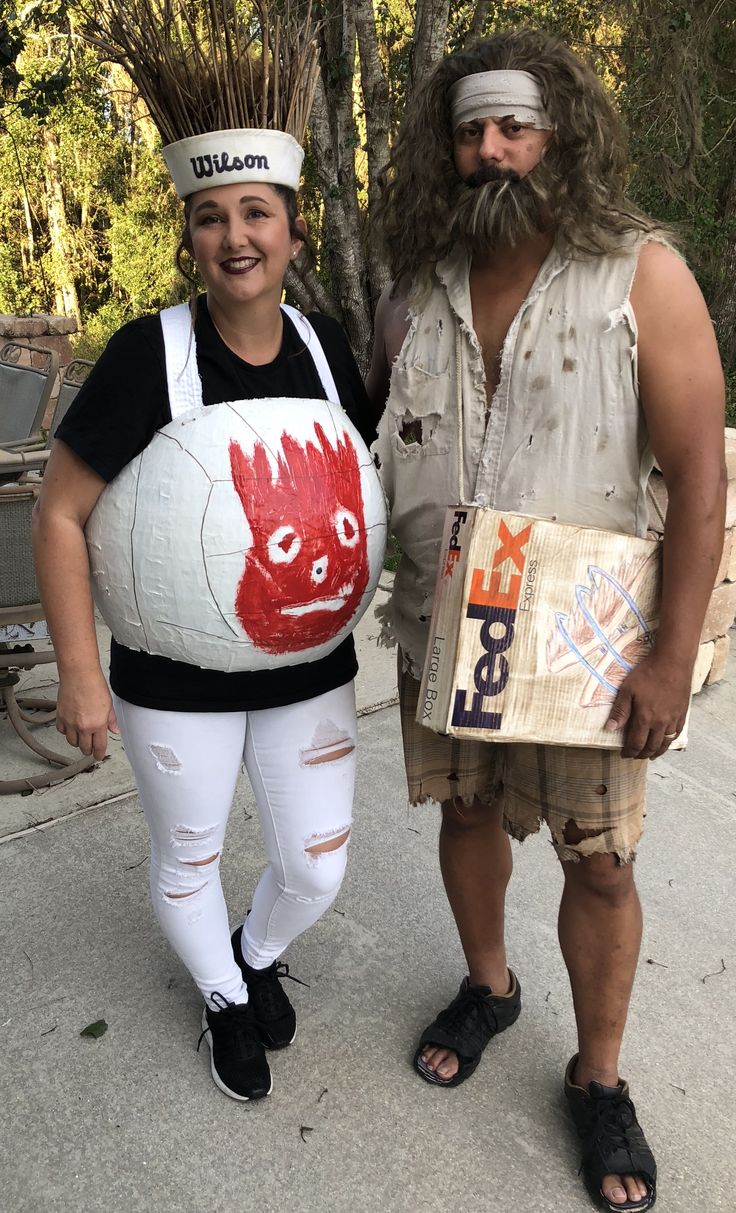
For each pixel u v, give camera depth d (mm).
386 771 3143
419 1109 1917
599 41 8492
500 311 1527
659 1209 1724
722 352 10367
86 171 18656
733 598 3791
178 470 1419
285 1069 2000
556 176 1414
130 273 18375
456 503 1608
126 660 1604
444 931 2434
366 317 5949
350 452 1544
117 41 1427
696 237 9000
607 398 1459
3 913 2404
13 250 21562
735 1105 1959
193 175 1389
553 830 1725
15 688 3590
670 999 2240
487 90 1398
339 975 2273
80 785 2955
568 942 1797
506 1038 2111
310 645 1579
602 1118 1787
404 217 1605
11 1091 1914
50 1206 1686
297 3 1658
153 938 2346
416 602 1768
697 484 1430
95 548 1494
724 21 8953
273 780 1752
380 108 5352
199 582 1433
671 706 1504
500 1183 1766
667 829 2938
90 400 1419
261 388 1508
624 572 1485
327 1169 1778
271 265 1436
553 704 1488
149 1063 1996
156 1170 1763
